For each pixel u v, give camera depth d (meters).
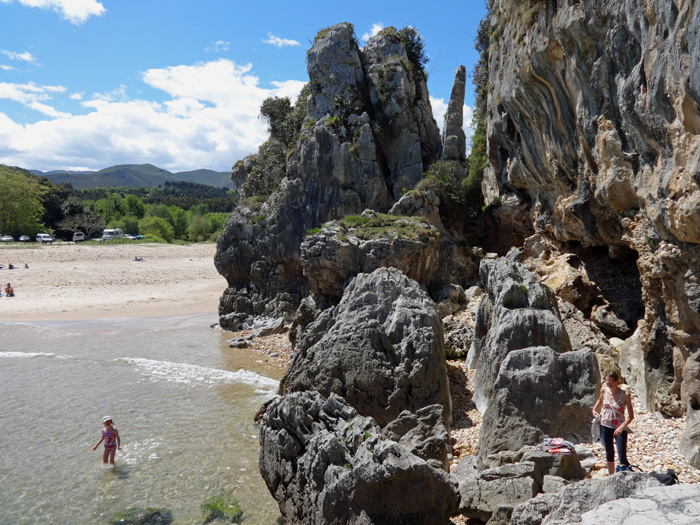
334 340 13.70
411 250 21.12
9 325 31.27
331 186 27.08
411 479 7.94
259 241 27.95
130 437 14.23
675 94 8.43
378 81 28.92
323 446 8.70
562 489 6.46
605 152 12.25
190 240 105.88
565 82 14.47
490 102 23.31
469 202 28.17
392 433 11.19
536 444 9.59
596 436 8.77
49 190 98.25
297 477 9.33
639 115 10.29
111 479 11.96
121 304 38.38
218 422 15.08
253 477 11.82
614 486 6.11
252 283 28.39
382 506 7.91
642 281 11.21
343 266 21.23
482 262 16.50
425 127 29.94
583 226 16.59
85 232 93.31
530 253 20.69
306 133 28.22
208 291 44.28
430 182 26.03
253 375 19.69
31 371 21.02
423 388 12.72
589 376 9.99
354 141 26.89
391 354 13.34
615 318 15.73
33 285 44.94
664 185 9.34
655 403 10.59
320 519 8.34
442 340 14.02
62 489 11.59
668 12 8.53
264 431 10.58
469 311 20.59
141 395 17.67
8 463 12.91
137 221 106.81
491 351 12.38
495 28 21.58
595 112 12.79
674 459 8.73
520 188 22.84
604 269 17.72
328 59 29.14
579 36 12.47
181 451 13.27
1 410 16.53
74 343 26.22
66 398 17.58
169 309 36.50
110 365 21.69
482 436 10.32
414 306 14.25
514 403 10.08
